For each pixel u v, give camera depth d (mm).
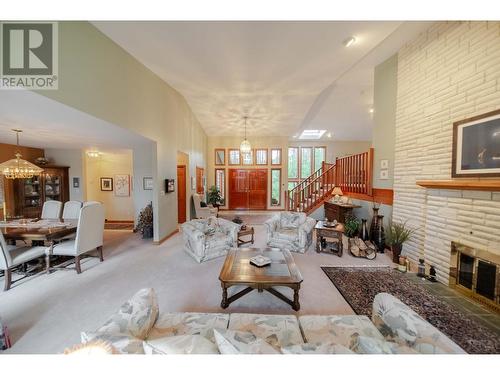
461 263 2570
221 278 2248
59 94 2127
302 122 7473
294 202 6980
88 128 3209
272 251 3006
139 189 5469
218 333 1011
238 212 8930
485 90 2314
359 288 2658
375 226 4047
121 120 3121
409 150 3416
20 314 2158
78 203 4344
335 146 9562
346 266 3334
